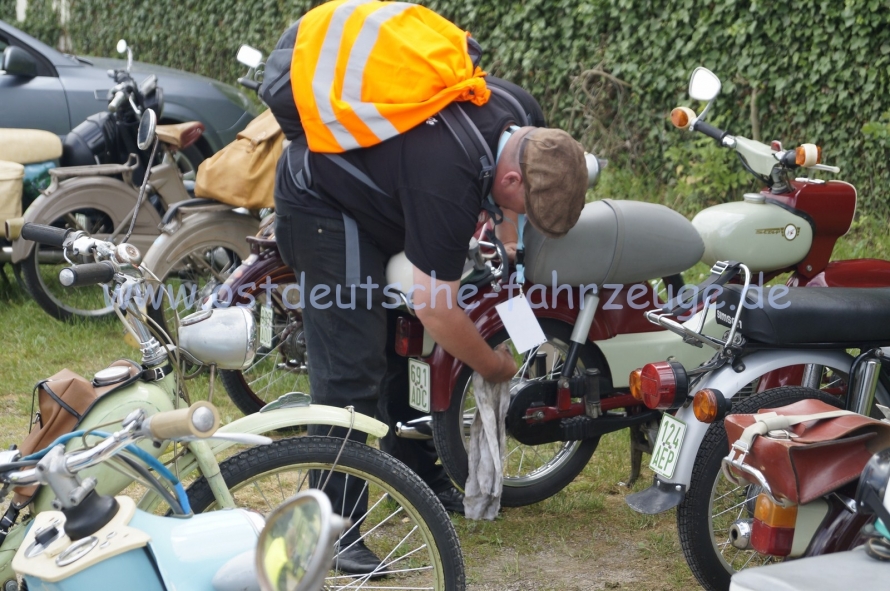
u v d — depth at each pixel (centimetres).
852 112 697
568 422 359
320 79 300
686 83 776
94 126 655
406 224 295
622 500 402
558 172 288
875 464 209
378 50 295
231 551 195
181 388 266
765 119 745
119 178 605
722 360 305
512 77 916
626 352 363
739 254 384
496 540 365
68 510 180
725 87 746
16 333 603
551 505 394
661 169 827
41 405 251
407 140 292
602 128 855
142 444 249
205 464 252
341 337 321
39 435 247
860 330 307
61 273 238
